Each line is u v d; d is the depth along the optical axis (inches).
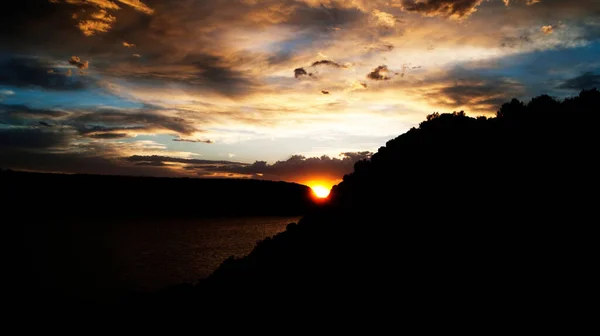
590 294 305.7
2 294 1348.4
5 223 3794.3
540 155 487.8
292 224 767.1
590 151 453.4
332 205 696.4
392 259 450.9
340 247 540.1
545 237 378.3
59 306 1157.7
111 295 1333.7
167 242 3048.7
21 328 956.6
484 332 308.0
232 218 5393.7
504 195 457.1
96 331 741.3
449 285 373.1
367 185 655.8
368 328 366.0
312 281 499.5
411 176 592.1
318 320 414.6
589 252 342.6
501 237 403.5
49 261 2128.4
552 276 335.3
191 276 1729.8
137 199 5984.3
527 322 303.3
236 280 624.1
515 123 585.3
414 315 355.3
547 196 423.8
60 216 4648.1
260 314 481.4
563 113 553.0
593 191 400.5
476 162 539.5
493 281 355.9
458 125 669.3
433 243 441.1
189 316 577.9
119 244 2925.7
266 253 681.0
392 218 527.2
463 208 470.6
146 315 685.9
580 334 277.3
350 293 433.7
